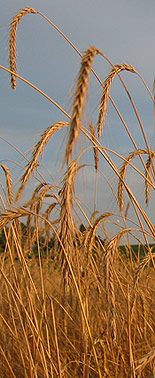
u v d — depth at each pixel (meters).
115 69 4.04
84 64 2.20
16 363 4.14
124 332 4.27
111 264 3.33
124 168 4.67
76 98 2.15
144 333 4.02
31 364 3.64
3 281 4.69
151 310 4.41
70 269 3.37
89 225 4.52
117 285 4.68
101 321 4.52
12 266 4.03
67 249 3.30
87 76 2.17
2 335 4.48
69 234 3.22
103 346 3.83
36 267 5.27
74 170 3.07
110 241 3.37
